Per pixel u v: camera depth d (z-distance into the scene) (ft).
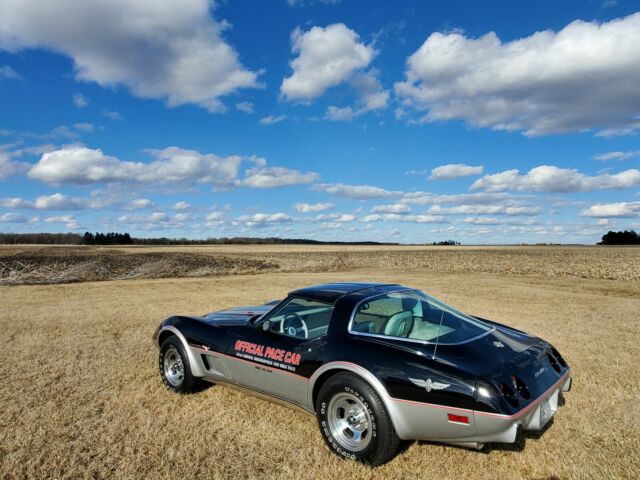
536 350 12.81
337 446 12.21
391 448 11.46
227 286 63.41
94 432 13.83
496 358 11.52
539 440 13.23
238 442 13.19
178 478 11.25
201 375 16.67
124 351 23.79
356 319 13.02
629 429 13.91
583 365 20.63
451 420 10.60
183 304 43.24
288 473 11.44
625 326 30.42
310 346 13.20
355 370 11.75
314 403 13.01
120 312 37.81
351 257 163.53
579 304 42.19
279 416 15.06
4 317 35.14
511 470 11.59
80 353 23.45
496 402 10.21
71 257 157.17
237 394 17.10
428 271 98.89
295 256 174.70
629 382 18.22
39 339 26.81
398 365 11.34
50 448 12.81
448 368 10.87
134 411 15.49
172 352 17.63
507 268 102.99
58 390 17.63
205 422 14.56
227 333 15.94
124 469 11.67
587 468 11.62
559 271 91.61
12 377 19.27
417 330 12.91
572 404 15.89
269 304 20.49
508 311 37.42
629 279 75.41
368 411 11.51
